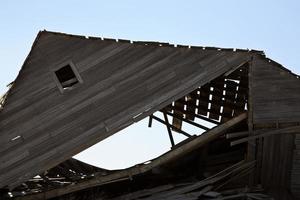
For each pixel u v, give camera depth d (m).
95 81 14.14
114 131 13.09
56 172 15.93
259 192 12.73
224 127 12.88
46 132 13.59
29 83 14.75
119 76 13.99
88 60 14.59
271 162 12.94
